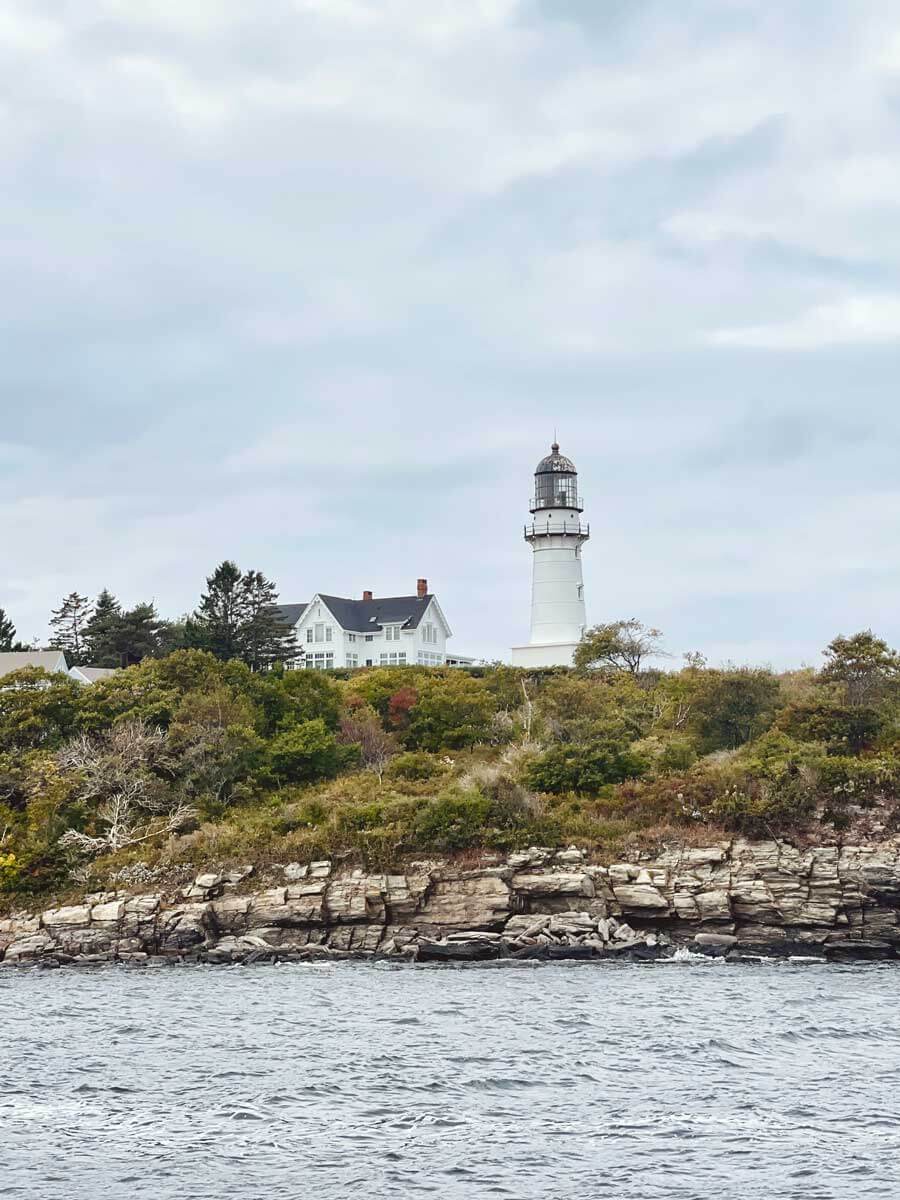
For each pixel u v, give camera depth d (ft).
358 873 247.91
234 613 436.76
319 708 322.75
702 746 306.35
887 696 301.22
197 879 250.57
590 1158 98.27
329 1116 110.32
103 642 462.60
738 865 244.42
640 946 235.20
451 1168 96.17
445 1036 145.48
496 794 260.62
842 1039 142.00
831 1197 88.89
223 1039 144.87
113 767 281.95
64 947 243.60
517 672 375.45
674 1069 126.62
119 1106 113.91
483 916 240.53
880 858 241.96
